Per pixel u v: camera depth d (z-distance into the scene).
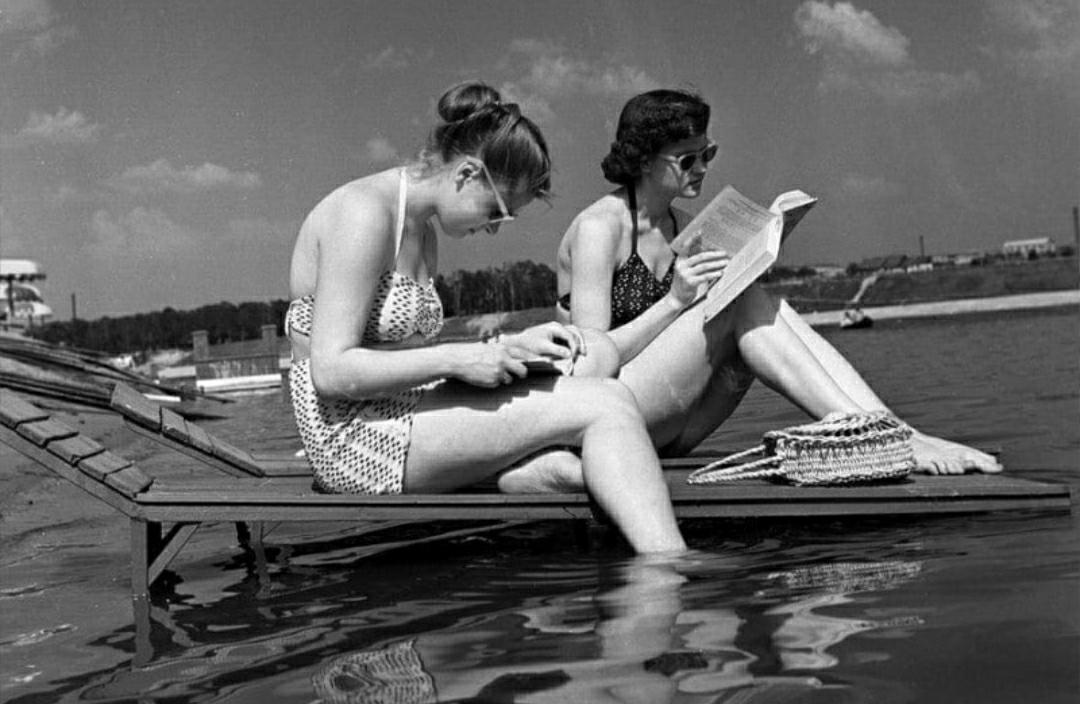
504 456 3.40
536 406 3.37
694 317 3.97
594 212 4.26
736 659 2.04
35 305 36.28
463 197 3.45
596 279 4.19
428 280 3.68
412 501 3.25
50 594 3.31
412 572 3.27
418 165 3.47
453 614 2.62
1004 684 1.81
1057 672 1.85
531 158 3.43
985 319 38.88
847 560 2.88
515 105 3.49
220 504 3.21
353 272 3.34
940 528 3.28
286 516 3.23
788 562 2.90
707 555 3.07
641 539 3.16
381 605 2.82
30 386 8.30
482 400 3.41
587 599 2.63
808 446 3.54
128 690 2.24
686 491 3.43
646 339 4.02
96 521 4.68
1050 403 7.18
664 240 4.35
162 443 4.22
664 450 4.30
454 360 3.30
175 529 3.29
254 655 2.43
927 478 3.73
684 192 4.23
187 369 29.92
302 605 2.92
